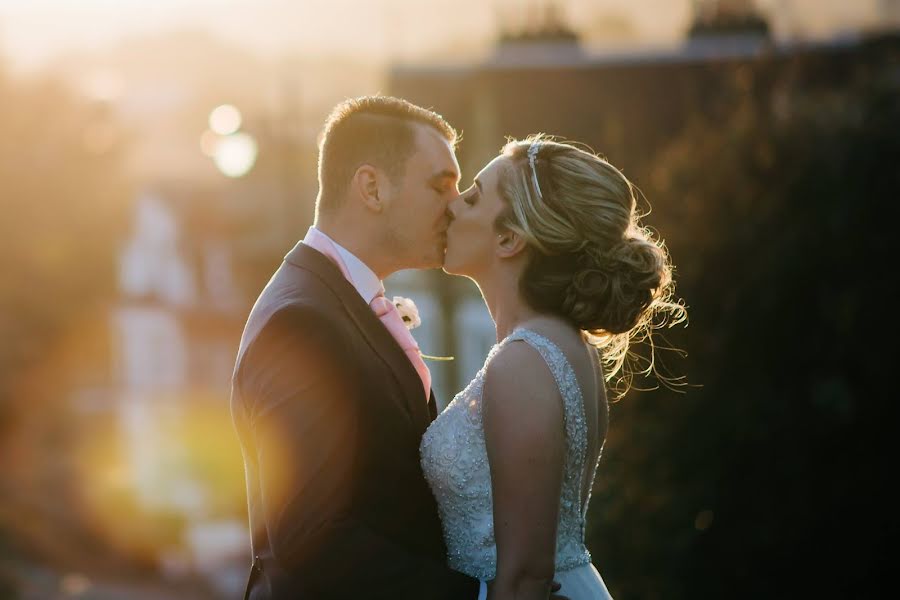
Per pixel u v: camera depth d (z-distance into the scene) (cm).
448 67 1698
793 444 1062
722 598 1027
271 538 348
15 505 2786
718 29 1575
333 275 374
